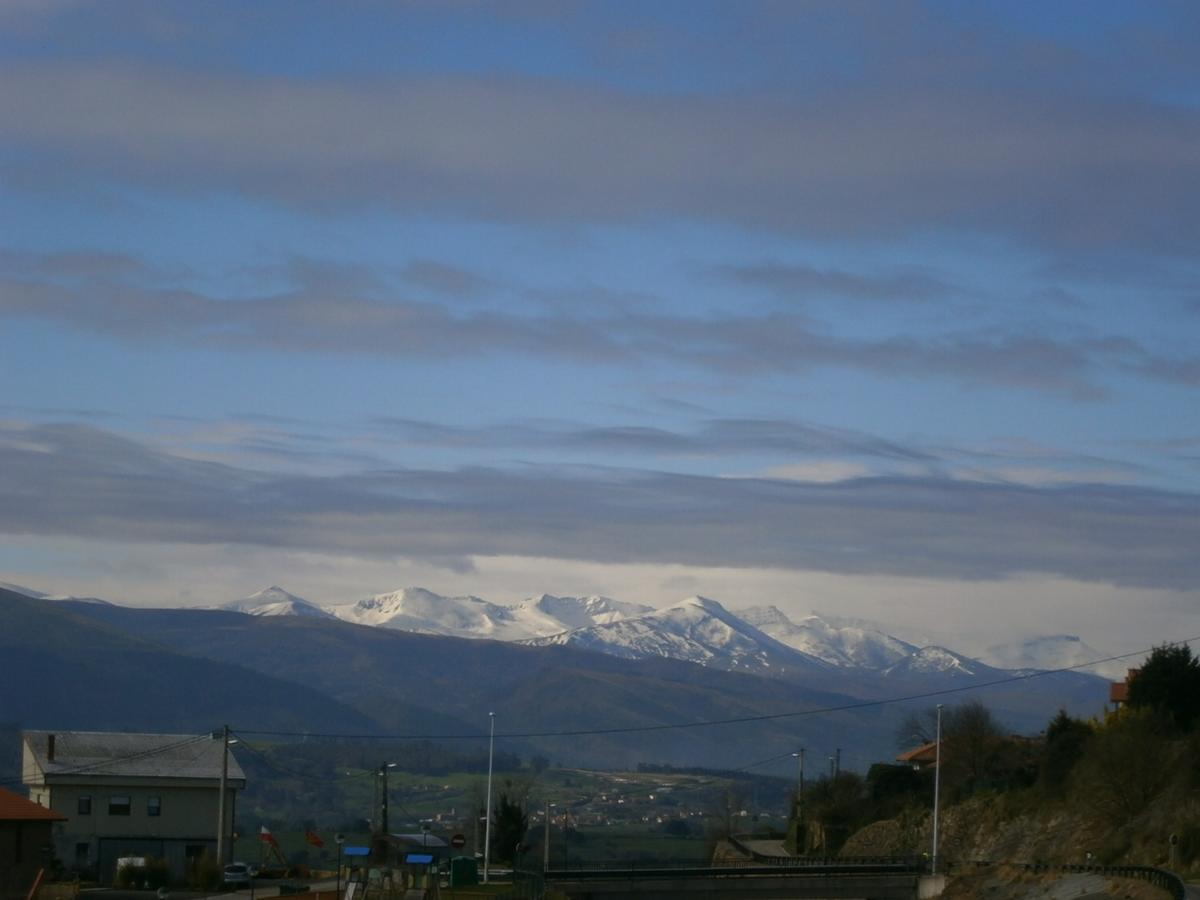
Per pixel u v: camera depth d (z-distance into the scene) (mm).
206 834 145375
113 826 142875
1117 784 140500
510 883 127250
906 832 179250
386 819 157875
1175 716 154875
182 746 150375
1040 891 124250
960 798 175500
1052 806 153375
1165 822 131750
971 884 136125
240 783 147375
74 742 148125
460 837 139500
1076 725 165500
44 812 107688
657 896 139875
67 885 105812
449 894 109750
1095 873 122250
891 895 143125
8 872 104688
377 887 104250
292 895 105812
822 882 142625
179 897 110438
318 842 121875
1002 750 179125
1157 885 106188
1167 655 158500
